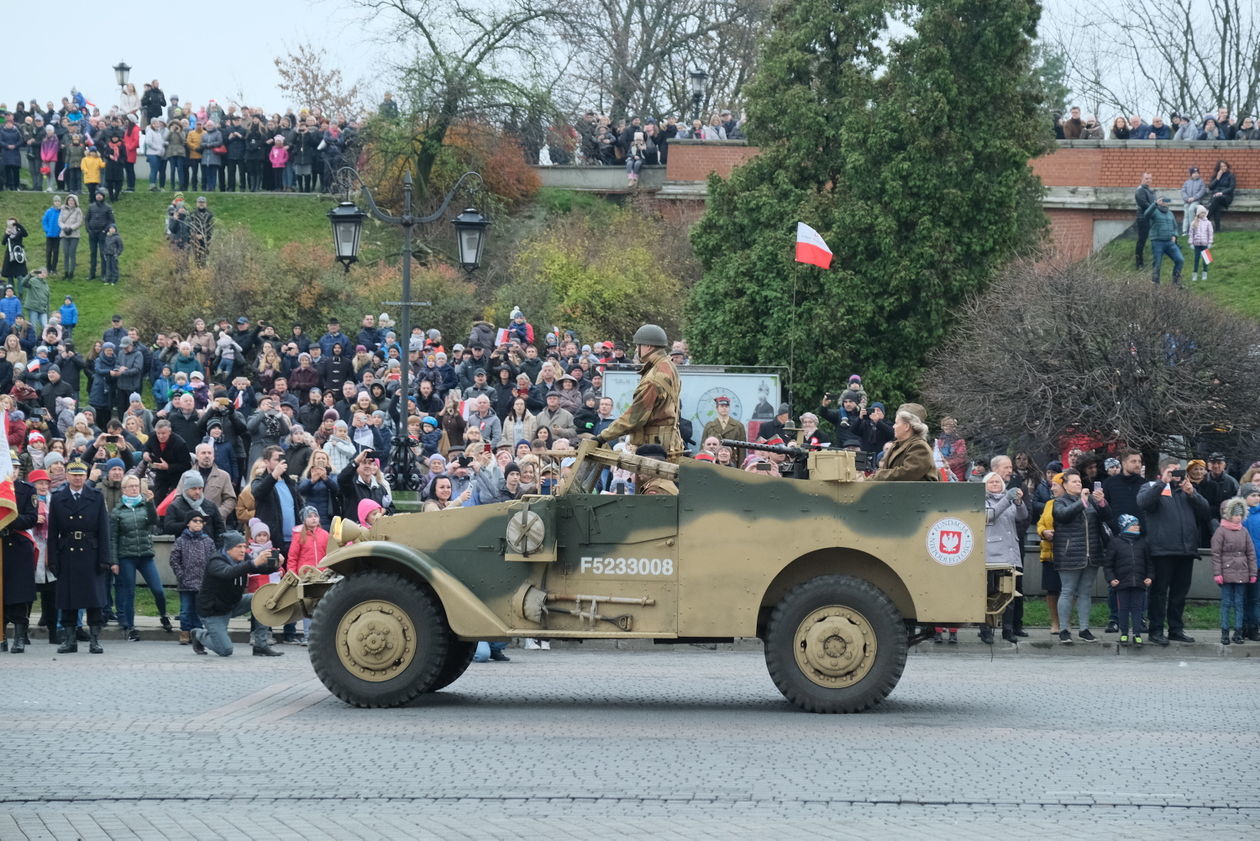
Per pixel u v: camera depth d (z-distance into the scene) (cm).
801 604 1243
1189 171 3956
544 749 1078
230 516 2005
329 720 1205
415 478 2392
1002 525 1822
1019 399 2339
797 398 3098
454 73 4488
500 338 2983
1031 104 3164
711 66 5762
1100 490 1836
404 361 2384
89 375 3025
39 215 4472
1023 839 817
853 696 1237
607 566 1267
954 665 1655
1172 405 2269
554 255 4050
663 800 914
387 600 1273
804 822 858
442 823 852
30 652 1727
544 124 4734
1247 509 1870
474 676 1516
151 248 4253
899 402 3073
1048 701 1342
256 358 3028
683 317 3541
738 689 1422
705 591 1252
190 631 1800
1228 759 1058
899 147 3092
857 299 3067
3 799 911
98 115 4691
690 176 4466
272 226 4428
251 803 905
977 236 3067
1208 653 1795
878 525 1241
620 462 1288
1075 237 4047
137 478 1892
